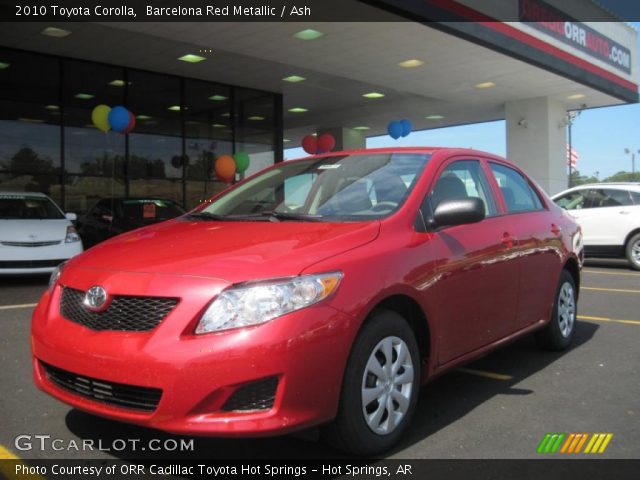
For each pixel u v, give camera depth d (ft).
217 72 52.06
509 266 13.84
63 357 9.57
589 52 55.11
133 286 9.36
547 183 61.46
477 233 13.02
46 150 47.16
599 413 12.29
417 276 10.80
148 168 52.80
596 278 34.45
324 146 60.64
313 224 11.39
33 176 46.62
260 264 9.28
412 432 11.27
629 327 20.57
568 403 12.89
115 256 10.57
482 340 12.91
